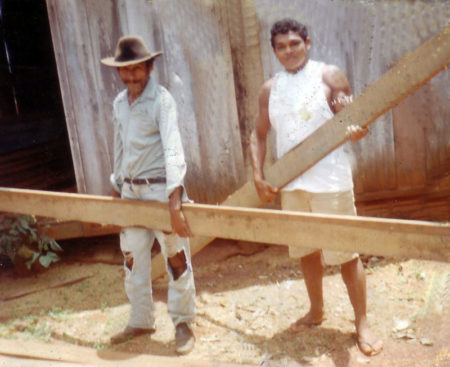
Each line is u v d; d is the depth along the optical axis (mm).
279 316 2979
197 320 3025
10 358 2555
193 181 3828
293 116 2477
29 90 8102
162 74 3674
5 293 3566
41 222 3879
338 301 3049
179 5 3570
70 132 3768
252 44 3623
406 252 1822
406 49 3416
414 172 3781
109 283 3621
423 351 2445
